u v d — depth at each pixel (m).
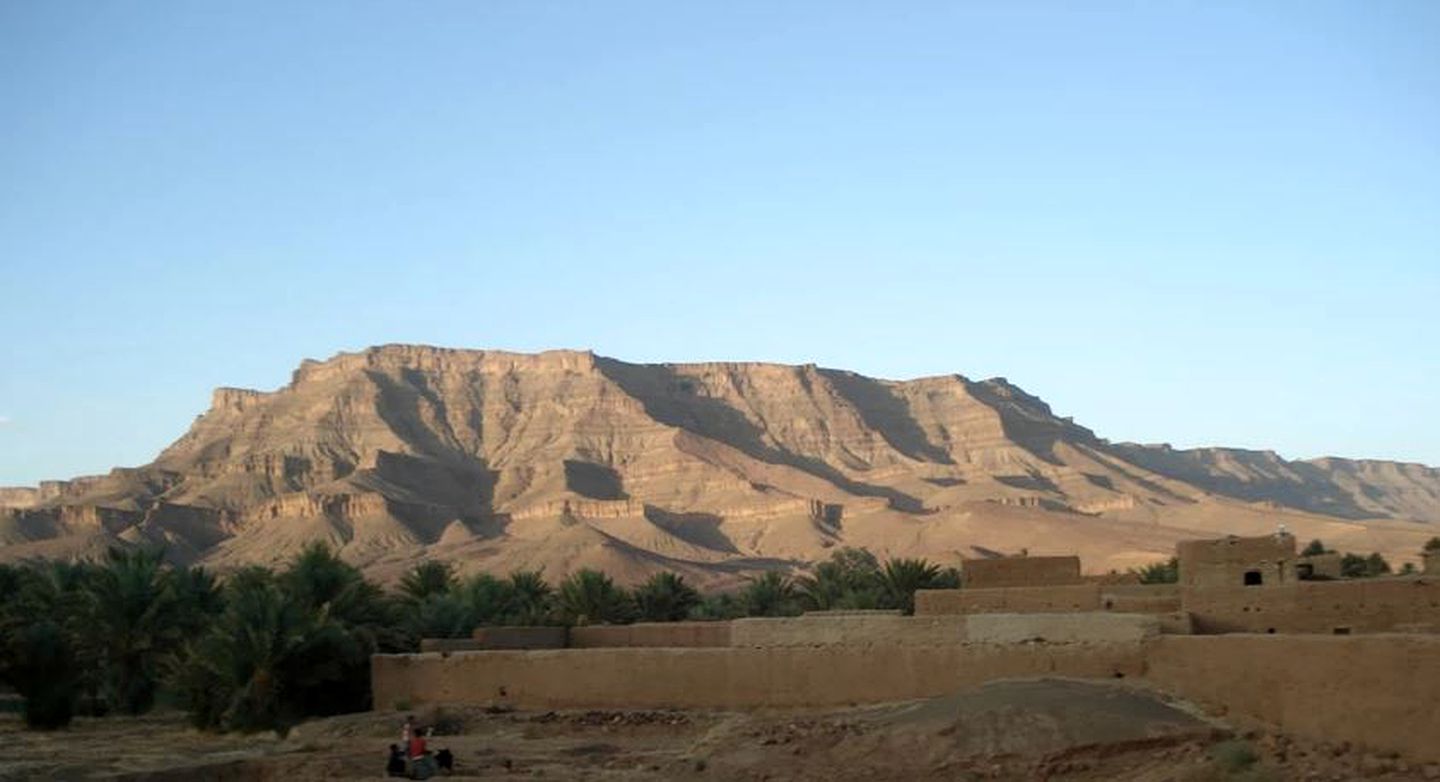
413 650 56.50
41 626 52.88
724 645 48.00
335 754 37.75
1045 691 32.09
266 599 49.12
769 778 30.34
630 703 41.81
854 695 38.56
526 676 43.59
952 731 30.66
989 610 42.34
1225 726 30.38
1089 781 28.33
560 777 32.22
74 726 52.88
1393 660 27.27
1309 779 25.59
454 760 35.38
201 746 44.62
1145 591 41.59
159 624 58.09
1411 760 26.50
